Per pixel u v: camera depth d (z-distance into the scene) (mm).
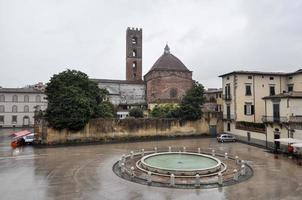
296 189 19938
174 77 69312
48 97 43969
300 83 45219
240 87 47500
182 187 20375
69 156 32750
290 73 47625
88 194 18781
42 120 42375
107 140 45719
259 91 48344
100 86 71625
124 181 22000
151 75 70250
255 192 19281
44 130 42219
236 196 18422
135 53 89562
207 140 47281
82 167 26922
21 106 71375
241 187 20469
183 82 69938
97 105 46719
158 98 66562
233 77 47812
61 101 41844
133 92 74312
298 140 30750
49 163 28734
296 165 27922
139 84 75812
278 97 36156
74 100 41938
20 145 41562
